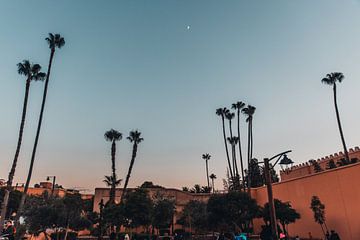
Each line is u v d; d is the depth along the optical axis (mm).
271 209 14398
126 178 45500
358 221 32031
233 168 63344
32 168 33312
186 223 47031
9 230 23125
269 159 15258
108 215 35562
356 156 46062
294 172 57469
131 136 47781
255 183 64438
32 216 31766
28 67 35375
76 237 41938
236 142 65812
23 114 34062
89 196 67625
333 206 35656
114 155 45531
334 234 23297
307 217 40312
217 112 65438
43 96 36062
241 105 62562
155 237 42125
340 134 44719
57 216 32531
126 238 31984
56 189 67125
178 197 55750
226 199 33344
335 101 47000
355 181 32781
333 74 47938
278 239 13953
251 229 48562
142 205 34844
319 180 38469
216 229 36500
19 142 33062
